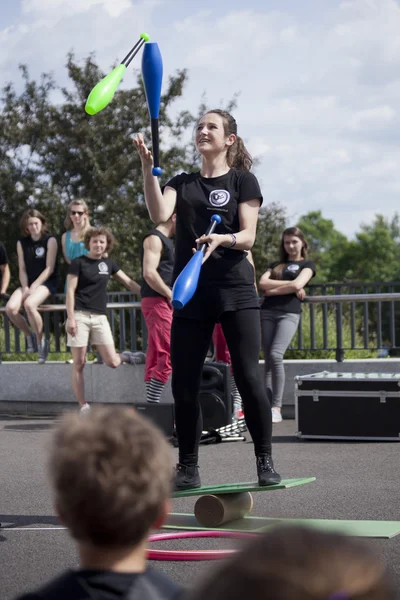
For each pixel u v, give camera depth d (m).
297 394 8.12
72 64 27.88
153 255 8.50
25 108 27.95
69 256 10.20
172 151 27.42
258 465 4.79
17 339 10.96
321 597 0.74
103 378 10.25
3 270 11.09
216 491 4.59
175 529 4.66
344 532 0.80
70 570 1.31
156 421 8.07
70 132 27.27
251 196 4.95
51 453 1.27
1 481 6.32
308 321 11.03
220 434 8.02
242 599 0.76
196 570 3.87
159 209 4.90
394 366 9.66
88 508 1.24
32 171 27.34
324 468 6.53
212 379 8.16
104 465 1.23
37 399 10.62
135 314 10.43
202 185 5.00
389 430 7.88
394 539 4.29
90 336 9.46
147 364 8.69
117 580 1.28
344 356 10.48
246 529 4.54
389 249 92.31
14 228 26.16
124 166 26.94
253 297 4.91
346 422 7.97
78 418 1.29
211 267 4.87
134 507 1.25
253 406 4.79
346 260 93.88
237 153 5.15
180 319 4.92
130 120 27.69
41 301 10.30
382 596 0.75
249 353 4.84
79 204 10.14
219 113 5.07
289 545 0.77
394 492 5.55
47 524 4.93
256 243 27.17
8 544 4.46
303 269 9.18
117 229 25.89
